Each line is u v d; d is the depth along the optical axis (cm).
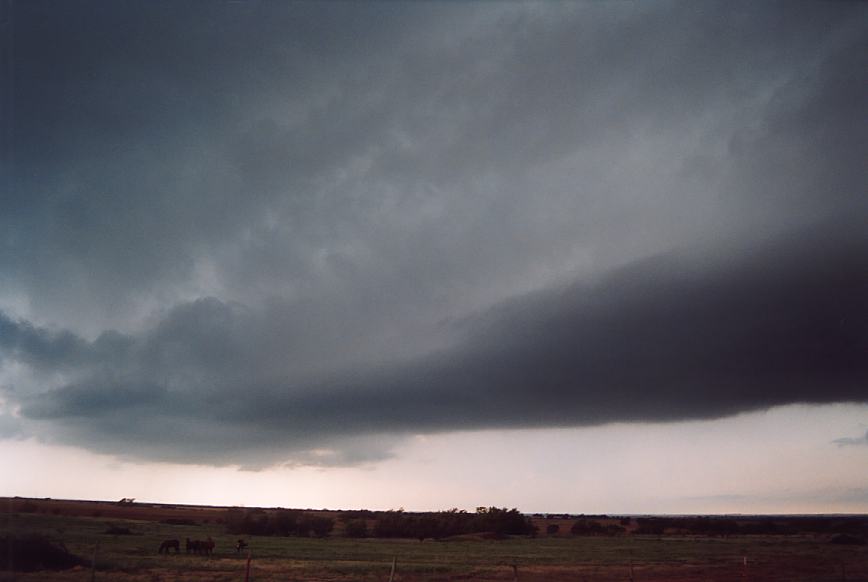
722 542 7712
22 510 9812
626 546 6781
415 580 3192
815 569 3688
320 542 7525
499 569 3741
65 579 2888
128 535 7112
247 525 9438
